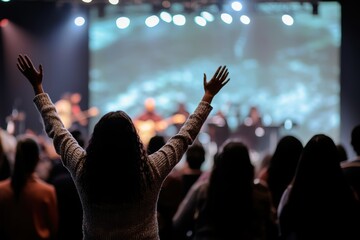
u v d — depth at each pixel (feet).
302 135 68.03
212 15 48.88
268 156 20.95
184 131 9.86
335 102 67.92
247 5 48.11
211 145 55.67
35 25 55.72
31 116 55.77
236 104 58.44
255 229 13.88
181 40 69.97
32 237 15.84
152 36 69.92
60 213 17.85
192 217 15.25
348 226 12.66
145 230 9.32
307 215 12.69
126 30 69.46
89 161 9.30
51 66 56.44
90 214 9.34
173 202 18.62
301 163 12.85
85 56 56.65
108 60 69.51
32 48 55.93
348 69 45.70
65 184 17.90
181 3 47.80
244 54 69.46
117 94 69.82
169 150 9.63
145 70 69.97
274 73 68.95
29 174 16.02
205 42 69.92
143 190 9.25
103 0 49.80
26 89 55.77
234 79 69.46
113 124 9.33
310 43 68.28
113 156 9.21
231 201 13.75
